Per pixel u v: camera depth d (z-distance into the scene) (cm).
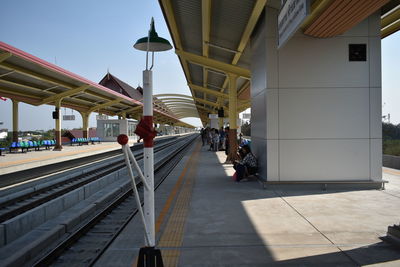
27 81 2002
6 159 1595
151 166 262
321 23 711
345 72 813
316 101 817
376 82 813
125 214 670
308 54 816
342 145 816
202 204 652
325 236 448
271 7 816
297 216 552
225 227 496
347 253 385
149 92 258
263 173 874
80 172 1290
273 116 821
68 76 1955
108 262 377
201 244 423
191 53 1345
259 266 354
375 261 361
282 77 820
